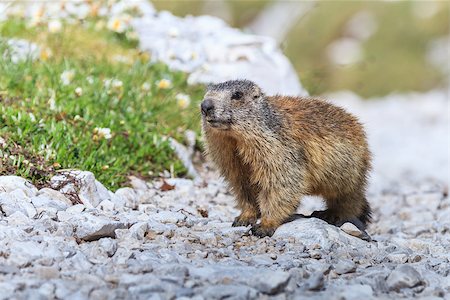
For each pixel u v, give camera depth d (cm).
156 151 1277
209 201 1231
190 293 693
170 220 990
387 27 5469
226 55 1659
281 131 997
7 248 773
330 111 1065
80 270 749
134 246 830
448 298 745
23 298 655
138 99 1372
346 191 1068
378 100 4575
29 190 976
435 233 1200
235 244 918
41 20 1573
